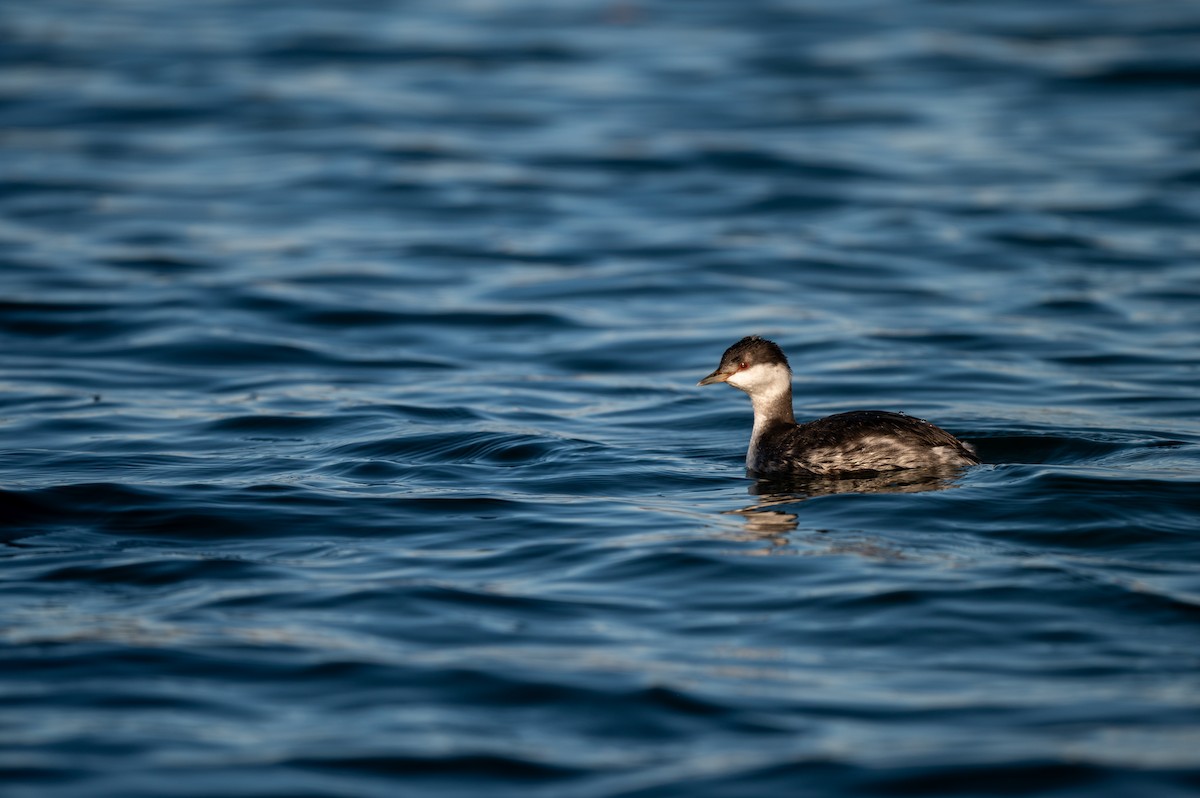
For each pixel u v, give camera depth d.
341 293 22.92
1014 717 8.81
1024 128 34.41
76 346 20.11
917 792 8.04
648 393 18.16
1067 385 18.03
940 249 25.39
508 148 33.09
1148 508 12.48
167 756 8.46
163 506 13.08
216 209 28.22
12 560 11.71
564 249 25.75
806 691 9.25
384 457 15.00
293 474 14.30
